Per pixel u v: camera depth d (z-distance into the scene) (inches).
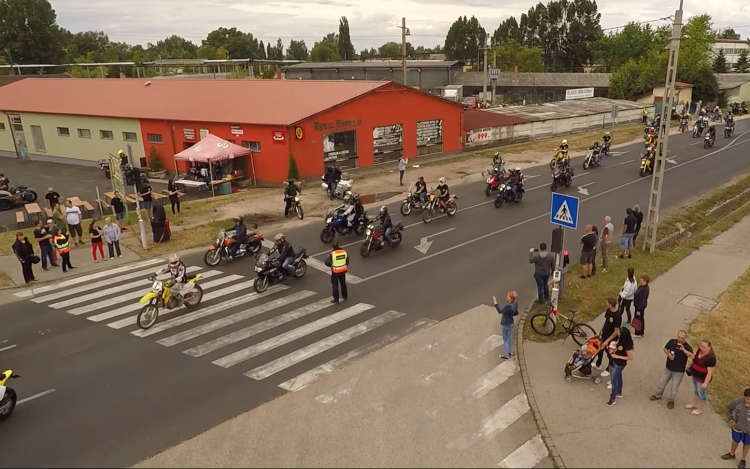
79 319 574.2
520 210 982.4
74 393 430.9
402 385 432.8
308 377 445.4
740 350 491.8
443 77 3253.0
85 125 1589.6
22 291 664.4
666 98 698.2
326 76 3309.5
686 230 880.9
